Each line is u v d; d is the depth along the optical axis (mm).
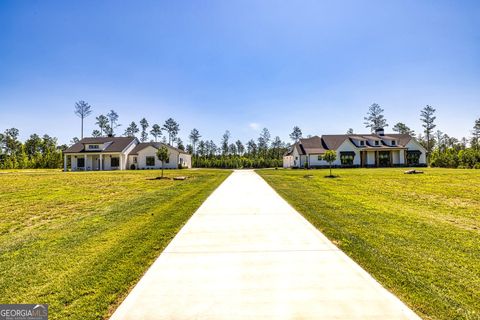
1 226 6113
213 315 2541
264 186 12578
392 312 2590
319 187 12242
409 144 37000
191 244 4512
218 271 3486
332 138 39094
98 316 2594
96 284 3213
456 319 2502
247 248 4312
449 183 13938
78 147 35625
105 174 22391
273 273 3418
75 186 13484
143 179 17094
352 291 2969
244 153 58781
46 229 5711
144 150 36500
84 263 3822
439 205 8211
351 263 3717
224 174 21484
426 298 2840
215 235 4996
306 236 4906
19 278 3391
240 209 7270
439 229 5402
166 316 2533
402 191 11094
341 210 7156
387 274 3383
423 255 4020
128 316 2541
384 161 36750
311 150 36406
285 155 44969
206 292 2961
